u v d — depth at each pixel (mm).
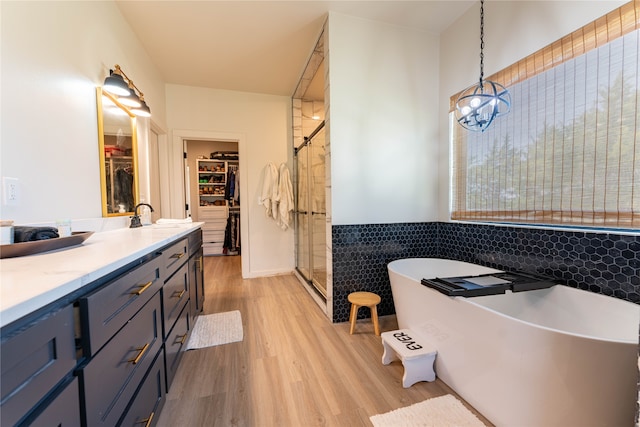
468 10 2141
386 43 2299
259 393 1400
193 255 2027
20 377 444
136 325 927
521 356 1062
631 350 875
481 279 1614
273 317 2357
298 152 3682
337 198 2221
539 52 1635
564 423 986
